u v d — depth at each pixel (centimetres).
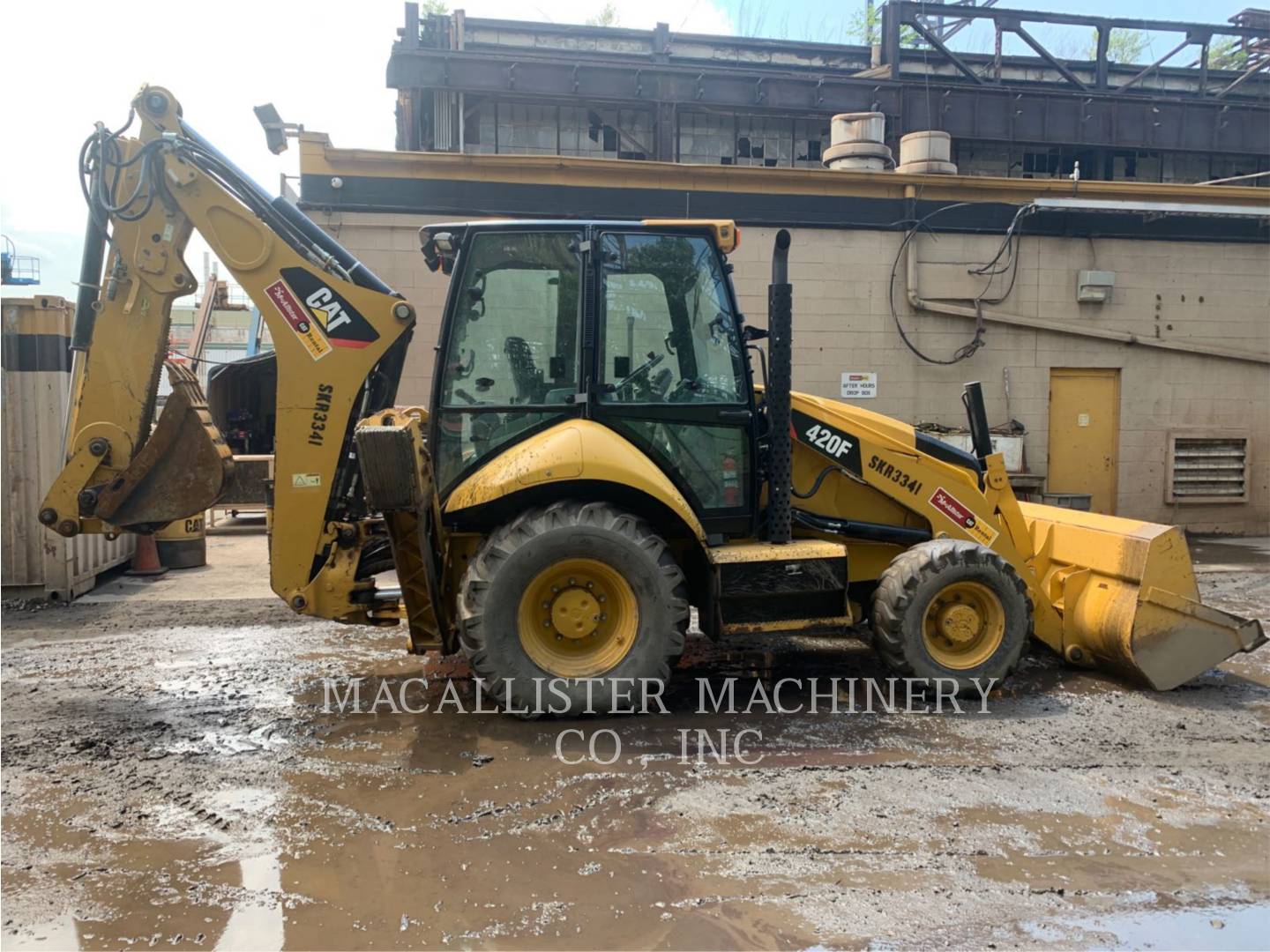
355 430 428
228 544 1041
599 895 266
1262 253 1103
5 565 686
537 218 953
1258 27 1456
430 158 927
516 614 405
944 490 506
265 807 327
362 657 541
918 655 452
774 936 245
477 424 436
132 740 397
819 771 363
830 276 1022
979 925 252
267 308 431
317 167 917
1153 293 1084
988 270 1045
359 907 259
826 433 499
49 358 680
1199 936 248
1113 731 416
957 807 329
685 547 468
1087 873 283
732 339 459
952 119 1282
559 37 1345
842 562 444
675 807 327
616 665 414
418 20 1237
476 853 292
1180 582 475
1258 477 1121
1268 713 444
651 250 448
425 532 395
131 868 282
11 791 341
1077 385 1084
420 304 939
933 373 1048
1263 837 310
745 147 1295
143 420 448
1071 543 522
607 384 439
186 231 439
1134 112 1309
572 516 407
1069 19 1359
